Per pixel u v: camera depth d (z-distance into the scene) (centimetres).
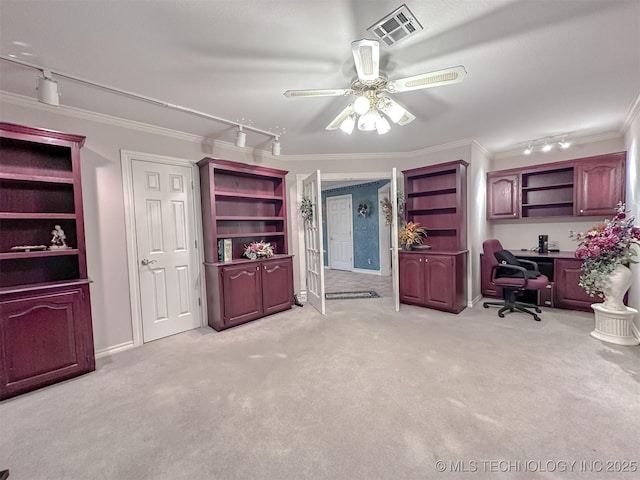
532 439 161
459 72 181
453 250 421
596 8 160
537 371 232
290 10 157
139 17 160
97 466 152
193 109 284
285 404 199
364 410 191
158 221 334
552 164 411
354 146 430
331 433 171
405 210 456
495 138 401
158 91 246
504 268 389
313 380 229
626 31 180
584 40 189
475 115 314
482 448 156
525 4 157
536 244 461
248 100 266
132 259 314
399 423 177
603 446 155
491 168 489
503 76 233
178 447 163
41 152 260
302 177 474
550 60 212
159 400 208
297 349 288
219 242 365
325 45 189
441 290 396
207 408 197
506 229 488
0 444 168
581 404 190
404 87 202
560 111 308
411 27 173
